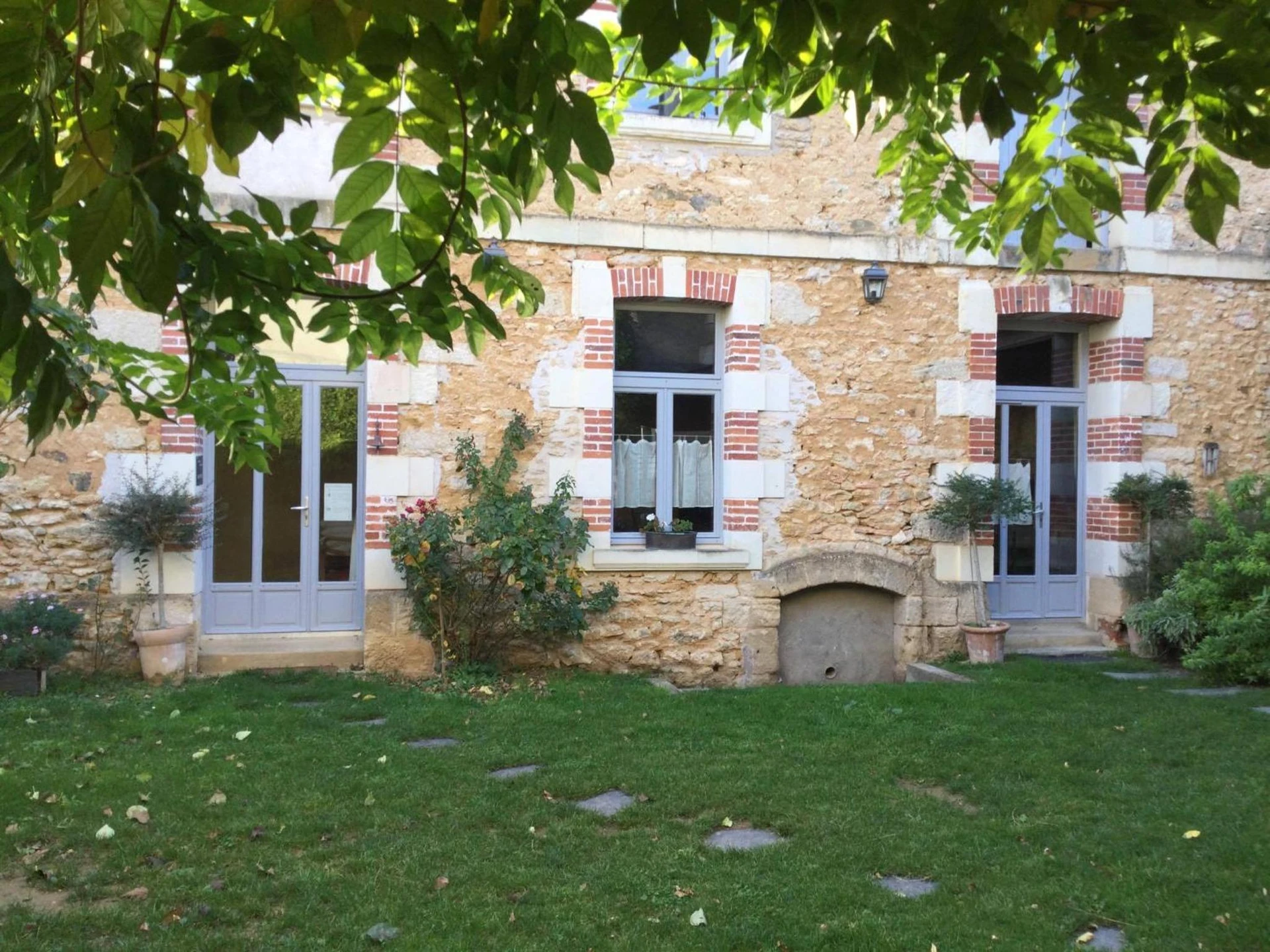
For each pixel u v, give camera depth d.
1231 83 2.81
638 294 8.14
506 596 7.70
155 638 7.09
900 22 2.54
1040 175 3.81
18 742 5.44
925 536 8.65
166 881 3.67
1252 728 5.96
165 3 2.37
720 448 8.55
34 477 7.24
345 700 6.63
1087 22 2.87
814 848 4.06
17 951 3.13
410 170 2.73
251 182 7.53
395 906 3.49
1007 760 5.27
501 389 7.93
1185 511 8.85
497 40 2.42
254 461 3.83
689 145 8.30
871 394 8.57
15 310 2.04
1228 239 9.27
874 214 8.58
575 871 3.82
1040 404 9.41
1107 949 3.26
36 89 2.12
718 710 6.43
